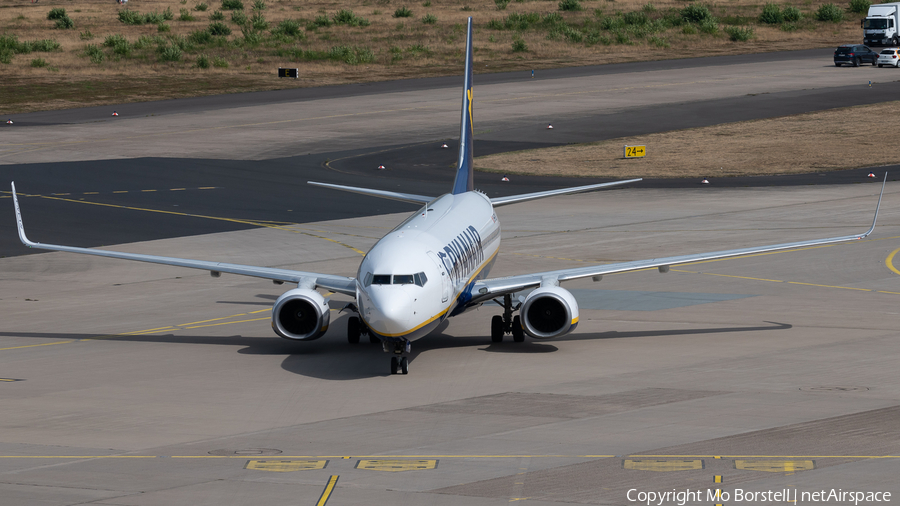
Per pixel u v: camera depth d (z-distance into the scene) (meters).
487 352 114.44
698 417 85.25
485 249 128.50
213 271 120.50
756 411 86.94
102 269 172.25
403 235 109.19
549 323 110.88
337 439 80.38
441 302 103.38
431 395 94.88
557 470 71.50
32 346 119.56
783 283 153.12
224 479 70.50
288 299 109.19
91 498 66.56
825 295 143.62
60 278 165.25
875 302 138.12
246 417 87.75
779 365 104.81
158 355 114.50
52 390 98.38
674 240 188.12
